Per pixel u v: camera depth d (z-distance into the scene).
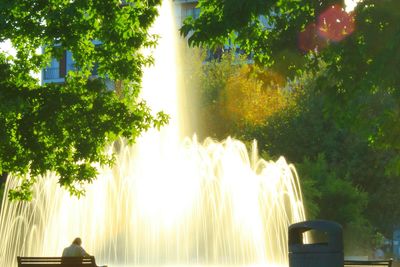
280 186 43.28
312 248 14.39
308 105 51.59
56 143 22.67
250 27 16.92
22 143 22.00
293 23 16.11
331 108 16.78
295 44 16.14
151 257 39.75
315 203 42.34
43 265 18.62
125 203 40.84
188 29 16.58
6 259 42.91
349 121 17.06
